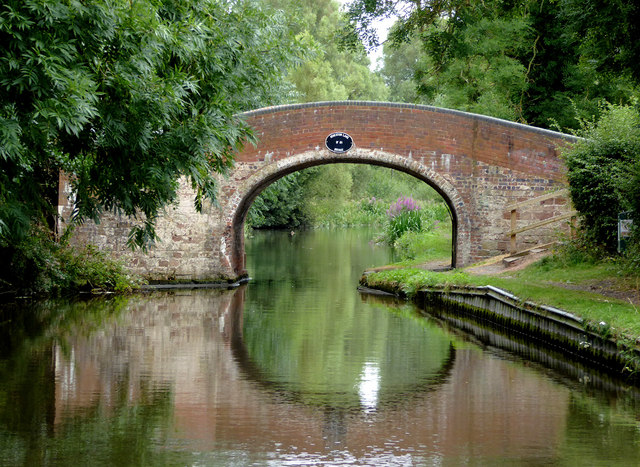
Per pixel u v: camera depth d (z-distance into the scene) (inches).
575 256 764.0
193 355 532.1
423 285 810.8
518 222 908.0
